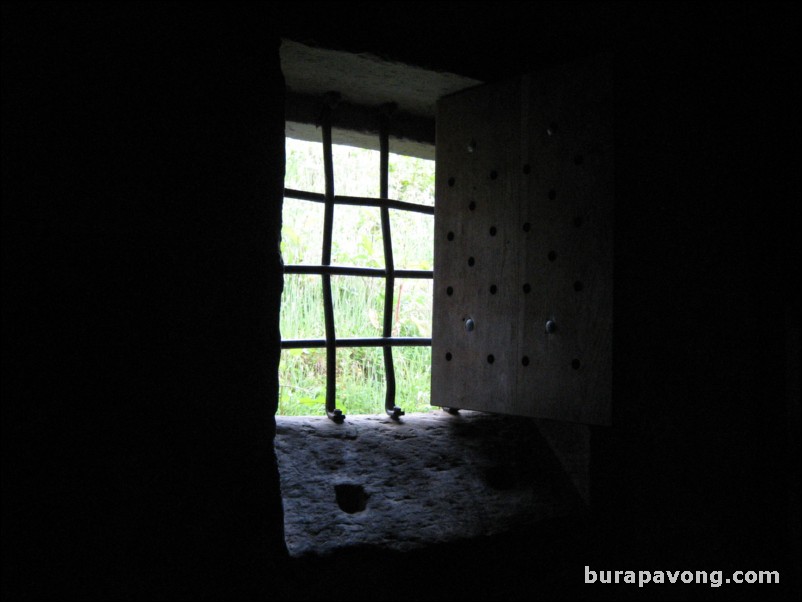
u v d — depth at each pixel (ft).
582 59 4.46
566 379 4.42
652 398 4.86
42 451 2.88
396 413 5.00
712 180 5.46
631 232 4.62
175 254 3.28
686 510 5.16
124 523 3.05
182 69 3.36
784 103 5.58
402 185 9.34
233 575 3.33
